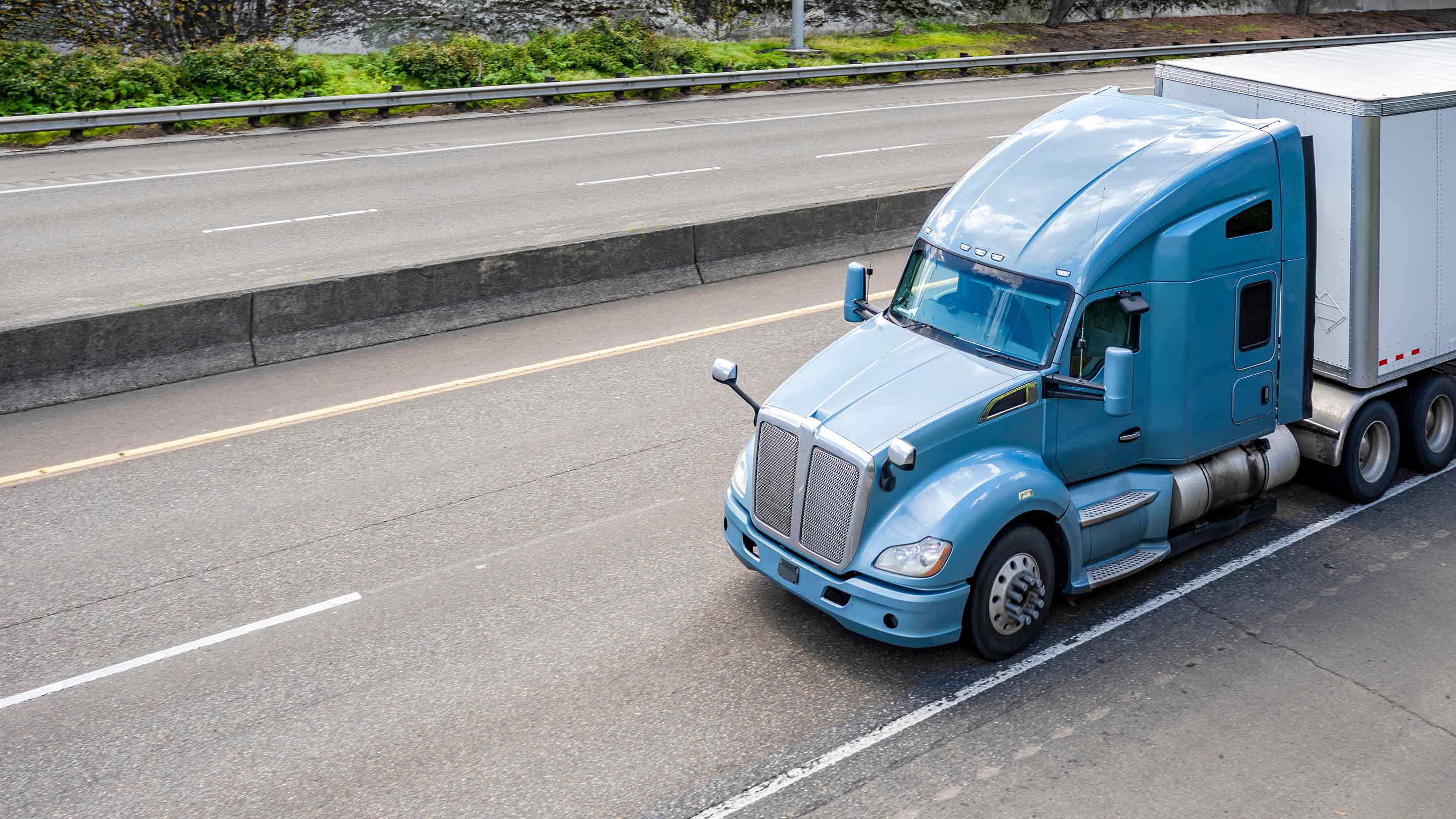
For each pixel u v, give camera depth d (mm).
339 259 15172
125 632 7680
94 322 11570
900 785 6254
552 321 14117
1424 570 8461
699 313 14328
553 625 7797
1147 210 7570
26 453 10328
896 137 24188
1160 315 7746
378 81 26203
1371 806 6090
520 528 9078
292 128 23938
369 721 6801
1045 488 7230
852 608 7082
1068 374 7484
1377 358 8836
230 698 7012
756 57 32594
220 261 15094
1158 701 6988
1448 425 9914
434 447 10508
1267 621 7848
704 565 8570
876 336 8109
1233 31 40688
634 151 22516
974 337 7785
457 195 18766
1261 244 8062
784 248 16281
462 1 29141
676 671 7293
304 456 10336
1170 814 6020
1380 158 8414
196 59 24250
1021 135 8617
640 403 11492
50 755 6500
